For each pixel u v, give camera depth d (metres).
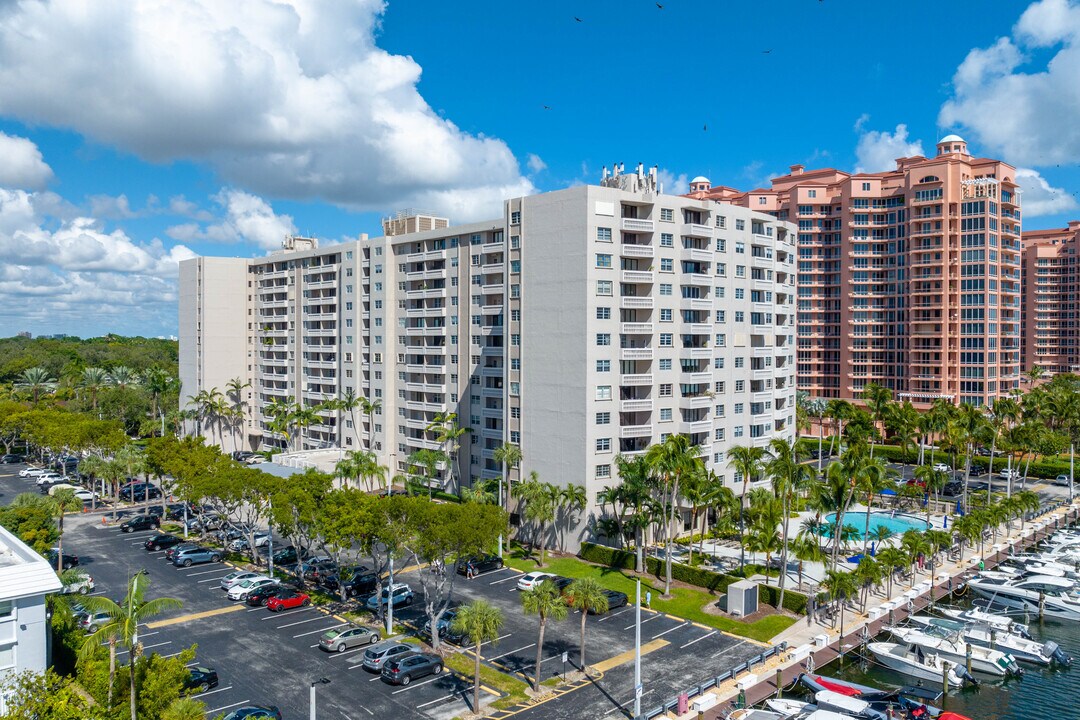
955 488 128.50
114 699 41.66
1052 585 77.81
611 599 71.44
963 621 68.56
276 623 66.81
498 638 63.28
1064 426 140.75
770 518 76.19
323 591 75.69
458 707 51.19
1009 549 95.31
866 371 181.50
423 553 59.78
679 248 97.81
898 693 54.31
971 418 110.31
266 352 161.88
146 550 90.88
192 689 51.47
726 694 54.06
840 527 82.38
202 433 161.00
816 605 71.56
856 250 182.62
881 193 180.88
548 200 93.19
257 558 84.56
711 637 64.81
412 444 123.31
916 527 103.81
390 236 127.38
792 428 121.00
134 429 176.62
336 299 140.38
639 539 80.75
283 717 49.31
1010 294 169.75
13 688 38.00
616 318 90.88
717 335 102.19
